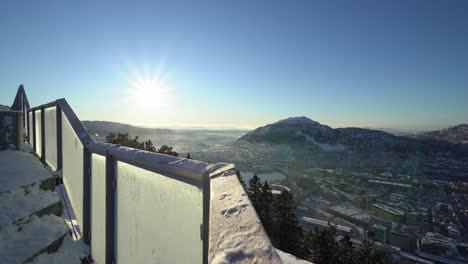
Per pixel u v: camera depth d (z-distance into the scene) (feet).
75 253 7.25
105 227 6.23
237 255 1.73
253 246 1.79
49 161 14.99
